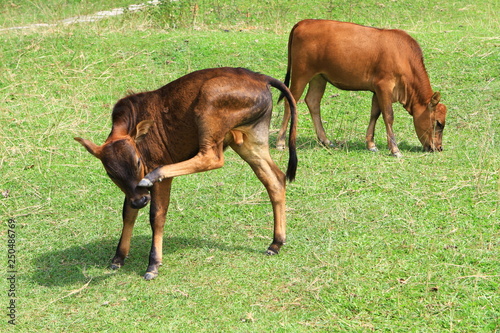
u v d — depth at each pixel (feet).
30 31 40.75
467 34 38.78
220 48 37.37
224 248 18.51
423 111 25.63
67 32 39.75
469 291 15.25
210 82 16.42
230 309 15.14
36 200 22.65
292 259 17.51
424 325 14.08
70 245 19.35
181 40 38.45
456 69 33.71
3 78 33.53
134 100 17.31
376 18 46.78
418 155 25.34
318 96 27.12
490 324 13.98
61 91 32.58
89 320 15.06
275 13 47.98
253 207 21.35
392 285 15.76
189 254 18.21
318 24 25.88
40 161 25.66
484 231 18.34
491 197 20.52
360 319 14.46
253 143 17.40
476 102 30.17
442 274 16.11
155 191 16.96
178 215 21.03
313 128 29.40
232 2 51.19
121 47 37.63
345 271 16.56
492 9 48.21
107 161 15.79
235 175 24.16
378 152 25.98
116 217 21.24
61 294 16.42
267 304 15.29
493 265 16.35
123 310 15.42
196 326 14.51
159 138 17.04
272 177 17.70
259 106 16.87
